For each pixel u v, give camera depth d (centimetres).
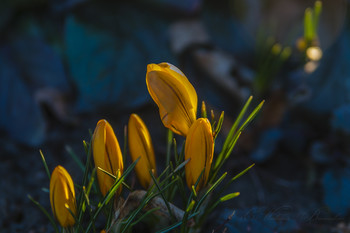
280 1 83
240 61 83
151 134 73
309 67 77
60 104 77
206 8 84
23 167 69
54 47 81
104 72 78
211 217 63
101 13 79
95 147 52
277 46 74
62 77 80
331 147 71
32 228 63
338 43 82
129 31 80
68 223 53
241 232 60
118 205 54
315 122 79
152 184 55
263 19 83
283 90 74
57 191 52
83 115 77
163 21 81
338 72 79
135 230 60
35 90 77
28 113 73
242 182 69
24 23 81
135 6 80
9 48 79
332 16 83
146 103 77
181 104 52
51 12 82
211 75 78
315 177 70
